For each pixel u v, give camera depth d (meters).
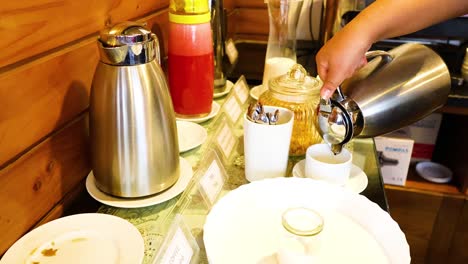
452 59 1.34
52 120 0.61
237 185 0.77
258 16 1.72
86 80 0.69
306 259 0.53
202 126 0.95
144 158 0.62
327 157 0.79
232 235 0.60
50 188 0.63
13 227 0.56
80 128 0.69
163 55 1.04
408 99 0.74
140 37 0.57
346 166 0.73
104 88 0.58
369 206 0.64
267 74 1.13
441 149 1.58
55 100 0.61
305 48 1.63
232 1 1.64
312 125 0.84
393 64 0.76
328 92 0.70
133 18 0.85
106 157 0.62
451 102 1.14
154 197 0.66
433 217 1.44
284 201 0.68
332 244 0.59
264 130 0.72
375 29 0.66
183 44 0.88
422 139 1.50
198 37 0.89
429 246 1.49
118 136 0.60
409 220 1.47
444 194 1.40
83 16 0.66
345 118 0.72
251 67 1.43
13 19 0.50
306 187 0.69
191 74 0.91
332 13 1.46
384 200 0.73
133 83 0.58
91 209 0.68
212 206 0.68
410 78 0.74
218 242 0.58
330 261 0.56
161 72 0.63
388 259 0.56
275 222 0.63
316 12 1.68
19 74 0.53
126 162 0.62
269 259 0.56
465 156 1.36
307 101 0.84
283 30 1.18
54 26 0.59
